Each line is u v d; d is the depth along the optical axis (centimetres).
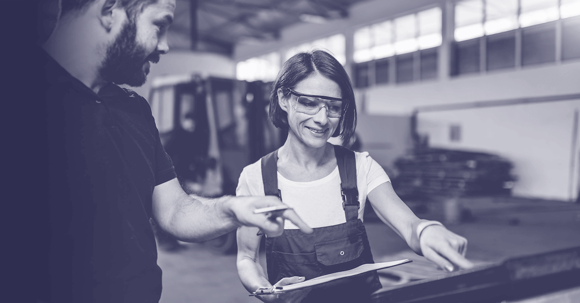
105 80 94
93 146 88
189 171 435
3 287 87
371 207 134
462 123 990
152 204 105
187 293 336
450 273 96
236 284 358
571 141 817
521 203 800
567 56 822
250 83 464
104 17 89
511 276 105
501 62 930
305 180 119
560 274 114
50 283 89
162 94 448
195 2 1201
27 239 88
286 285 88
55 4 90
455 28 1013
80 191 88
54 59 86
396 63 1142
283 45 1468
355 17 1227
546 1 848
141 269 94
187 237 95
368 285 94
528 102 877
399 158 990
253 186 120
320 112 107
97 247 89
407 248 454
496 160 878
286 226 116
